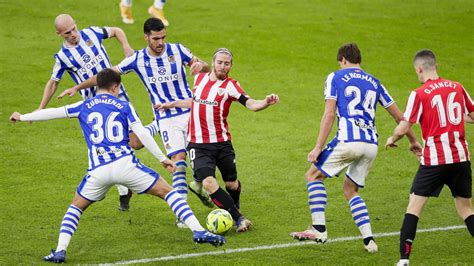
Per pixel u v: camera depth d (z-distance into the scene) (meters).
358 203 27.34
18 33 58.31
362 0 70.00
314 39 59.81
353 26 62.91
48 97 33.72
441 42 60.28
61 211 31.62
